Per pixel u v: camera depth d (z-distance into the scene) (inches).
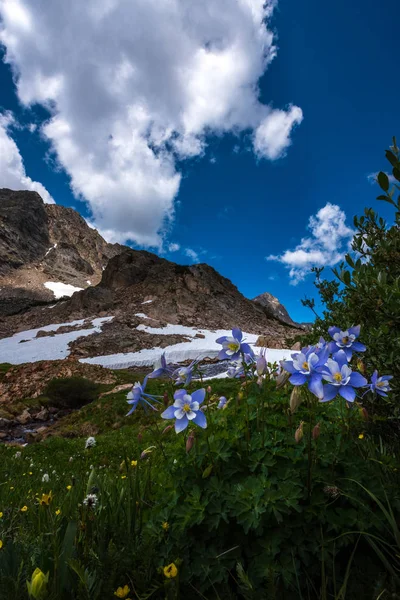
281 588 74.5
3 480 244.5
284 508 75.9
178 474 91.6
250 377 98.1
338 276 145.6
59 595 60.3
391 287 123.1
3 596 57.4
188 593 75.9
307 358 74.2
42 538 78.7
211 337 3250.5
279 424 101.5
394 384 119.0
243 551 81.0
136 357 2551.7
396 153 85.9
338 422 110.7
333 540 77.1
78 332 3287.4
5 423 984.3
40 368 1579.7
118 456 419.5
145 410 97.2
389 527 81.4
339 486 84.6
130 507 92.4
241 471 90.0
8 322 3976.4
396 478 96.8
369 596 72.7
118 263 4980.3
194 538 82.1
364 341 134.5
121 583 71.5
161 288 4426.7
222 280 5103.3
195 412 76.5
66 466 378.9
